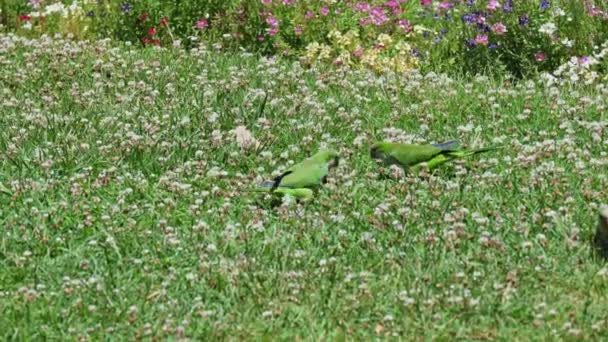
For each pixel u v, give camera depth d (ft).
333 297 31.07
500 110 46.44
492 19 56.34
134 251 34.04
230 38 59.00
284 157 41.22
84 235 35.27
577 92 47.78
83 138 42.63
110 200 37.60
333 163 38.70
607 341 28.76
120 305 30.91
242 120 44.73
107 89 49.80
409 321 29.89
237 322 30.19
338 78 51.08
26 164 39.65
